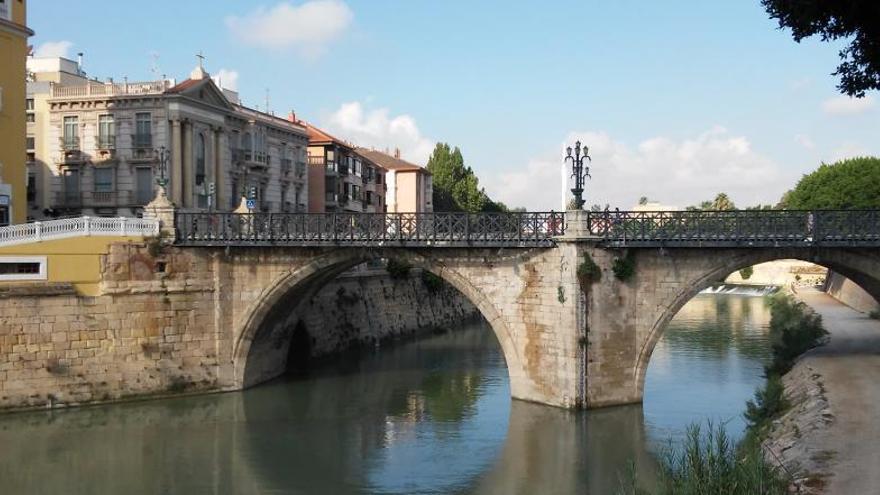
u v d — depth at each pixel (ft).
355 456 83.10
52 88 155.94
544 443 84.89
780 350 126.62
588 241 93.61
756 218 92.89
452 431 92.58
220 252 106.32
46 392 95.20
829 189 210.38
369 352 154.61
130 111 146.41
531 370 99.35
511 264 99.25
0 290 92.79
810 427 70.59
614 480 73.61
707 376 120.16
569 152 96.53
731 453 55.62
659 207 517.55
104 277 99.09
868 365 99.04
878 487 53.42
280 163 186.19
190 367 104.94
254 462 81.25
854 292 182.29
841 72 45.19
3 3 114.62
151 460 81.56
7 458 80.79
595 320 94.38
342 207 220.43
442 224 99.35
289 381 121.39
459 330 196.95
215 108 155.02
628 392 96.73
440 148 318.24
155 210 103.96
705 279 95.35
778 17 44.19
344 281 158.81
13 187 116.26
